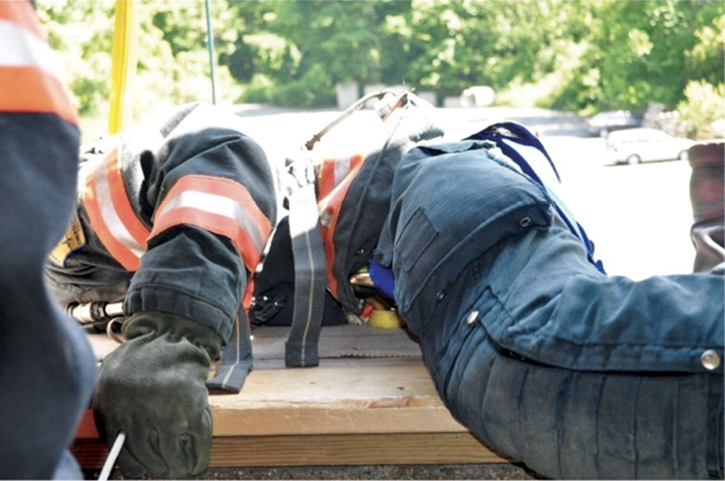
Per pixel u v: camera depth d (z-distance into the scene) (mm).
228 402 1066
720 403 723
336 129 1399
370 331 1308
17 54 499
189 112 1286
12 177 471
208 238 1039
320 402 1061
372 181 1240
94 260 1256
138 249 1217
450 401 940
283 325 1356
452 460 1115
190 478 1156
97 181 1227
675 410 733
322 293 1201
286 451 1127
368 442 1118
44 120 495
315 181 1310
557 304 815
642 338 743
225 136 1190
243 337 1172
